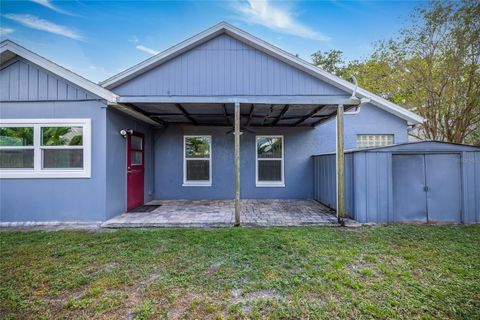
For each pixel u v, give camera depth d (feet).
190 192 26.81
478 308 7.22
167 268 9.88
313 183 26.66
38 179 17.26
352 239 13.24
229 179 26.96
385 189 17.08
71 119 17.31
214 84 19.03
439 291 8.05
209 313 7.05
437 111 32.04
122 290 8.30
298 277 9.07
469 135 32.37
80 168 17.35
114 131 18.62
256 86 19.11
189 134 26.84
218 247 12.08
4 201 17.19
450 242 12.71
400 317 6.83
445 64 29.91
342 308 7.22
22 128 17.38
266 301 7.57
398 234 14.14
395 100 35.45
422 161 17.39
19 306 7.40
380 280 8.82
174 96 18.80
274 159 27.17
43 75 17.33
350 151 18.19
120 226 16.20
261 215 18.84
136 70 18.53
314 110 19.88
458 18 27.94
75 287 8.48
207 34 18.74
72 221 17.22
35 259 10.81
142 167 23.80
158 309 7.23
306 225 16.34
